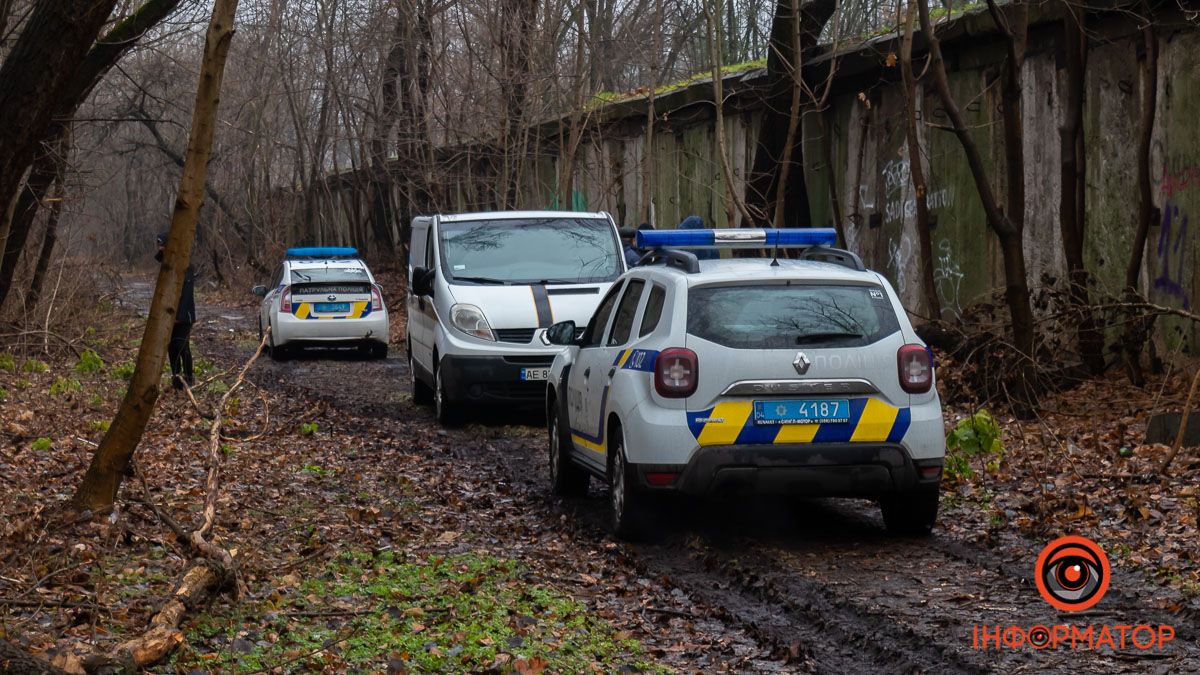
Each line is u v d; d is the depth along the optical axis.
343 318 22.94
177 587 6.03
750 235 9.38
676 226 25.06
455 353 13.82
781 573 7.38
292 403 16.44
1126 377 13.54
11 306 18.16
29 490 9.13
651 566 7.70
